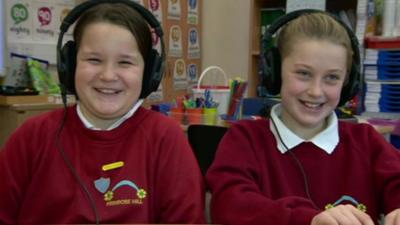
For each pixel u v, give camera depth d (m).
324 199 1.01
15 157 1.02
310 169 1.03
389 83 2.46
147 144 1.05
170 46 3.35
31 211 1.00
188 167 1.04
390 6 2.49
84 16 1.04
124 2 1.07
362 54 2.52
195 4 3.59
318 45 0.97
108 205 0.97
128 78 1.02
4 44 2.17
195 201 0.99
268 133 1.07
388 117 2.46
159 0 3.22
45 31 2.66
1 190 1.00
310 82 0.99
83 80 1.01
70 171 1.00
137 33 1.02
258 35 3.14
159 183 1.03
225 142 1.07
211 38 3.70
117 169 1.01
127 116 1.06
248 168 1.01
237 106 2.12
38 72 2.48
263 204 0.88
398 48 2.42
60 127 1.04
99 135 1.03
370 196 1.01
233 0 3.57
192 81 3.60
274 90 1.09
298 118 1.02
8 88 2.25
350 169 1.03
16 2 2.49
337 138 1.06
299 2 2.58
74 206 0.97
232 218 0.90
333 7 2.95
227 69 3.64
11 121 2.13
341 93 1.06
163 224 0.94
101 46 0.99
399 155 1.05
